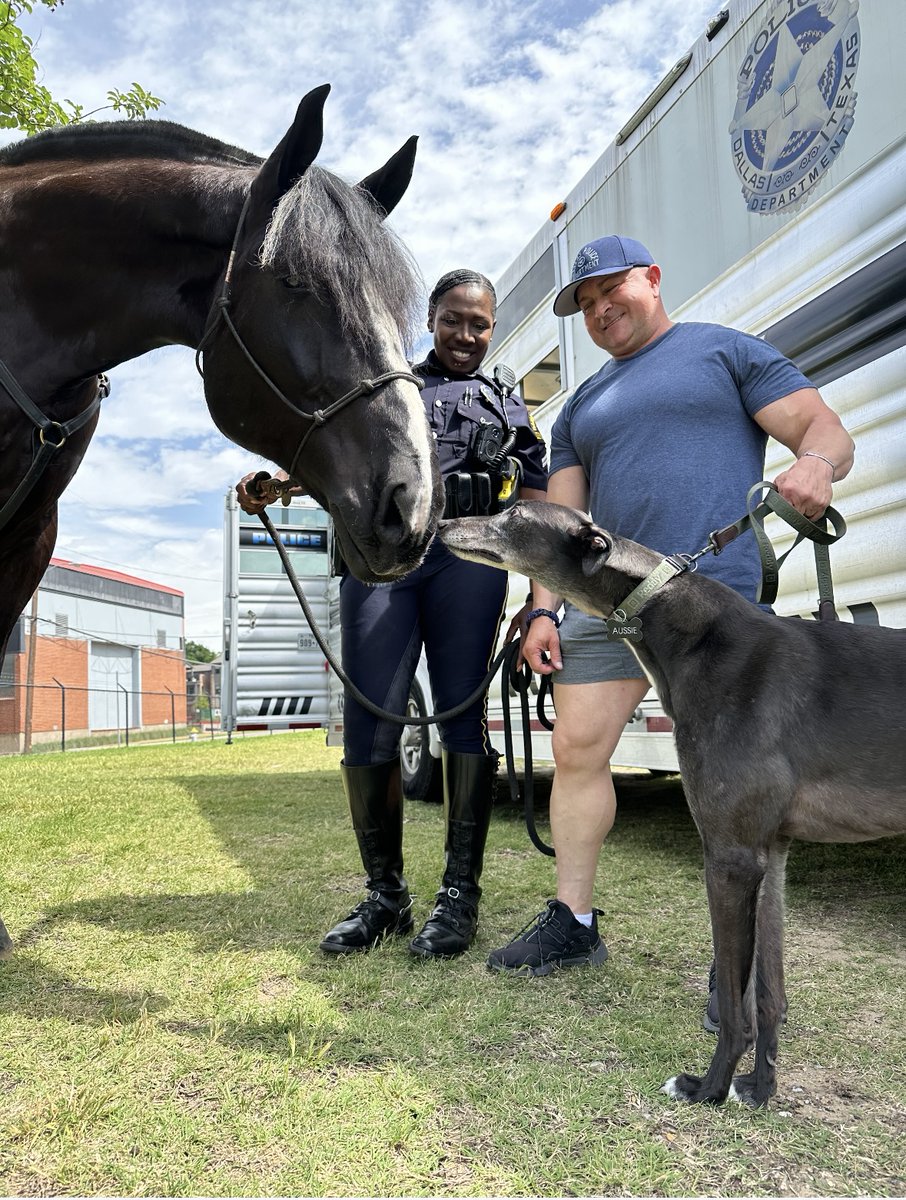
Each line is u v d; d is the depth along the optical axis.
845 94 3.27
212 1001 2.58
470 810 3.16
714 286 4.05
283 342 2.23
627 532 2.79
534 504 2.62
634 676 2.82
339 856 4.62
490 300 3.36
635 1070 2.13
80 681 34.59
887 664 2.18
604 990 2.65
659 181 4.47
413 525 2.11
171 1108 1.96
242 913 3.53
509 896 3.78
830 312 3.36
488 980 2.75
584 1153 1.77
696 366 2.71
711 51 4.04
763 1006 2.03
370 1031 2.34
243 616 12.62
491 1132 1.85
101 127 2.78
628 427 2.78
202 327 2.46
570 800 2.90
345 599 3.29
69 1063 2.19
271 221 2.17
